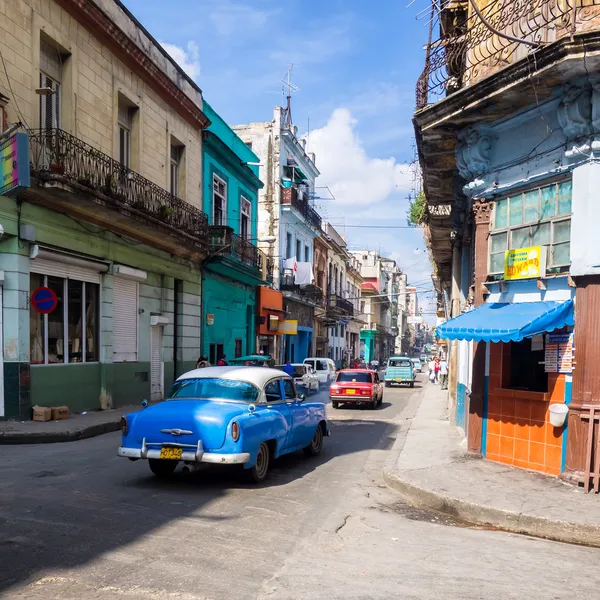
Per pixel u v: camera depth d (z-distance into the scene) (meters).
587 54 6.89
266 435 7.91
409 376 34.81
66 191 12.33
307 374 25.83
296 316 36.53
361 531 5.89
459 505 6.79
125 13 16.06
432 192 12.76
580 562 5.20
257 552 4.97
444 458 9.36
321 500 7.09
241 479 7.86
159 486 7.36
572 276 7.61
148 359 17.58
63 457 9.17
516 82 7.70
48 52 13.38
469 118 8.89
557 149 8.04
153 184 16.75
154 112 17.98
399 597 4.15
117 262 15.67
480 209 9.40
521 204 8.77
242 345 26.73
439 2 9.61
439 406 20.12
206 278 22.16
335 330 51.94
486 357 9.46
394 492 7.80
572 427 7.56
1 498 6.32
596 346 7.39
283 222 32.84
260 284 27.84
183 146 20.25
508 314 8.24
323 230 44.50
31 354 12.66
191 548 4.95
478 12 7.97
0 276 11.78
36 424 11.68
